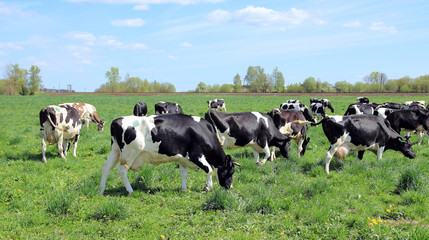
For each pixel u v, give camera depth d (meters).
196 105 38.06
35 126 17.53
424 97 56.75
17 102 41.88
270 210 5.82
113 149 6.79
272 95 73.12
